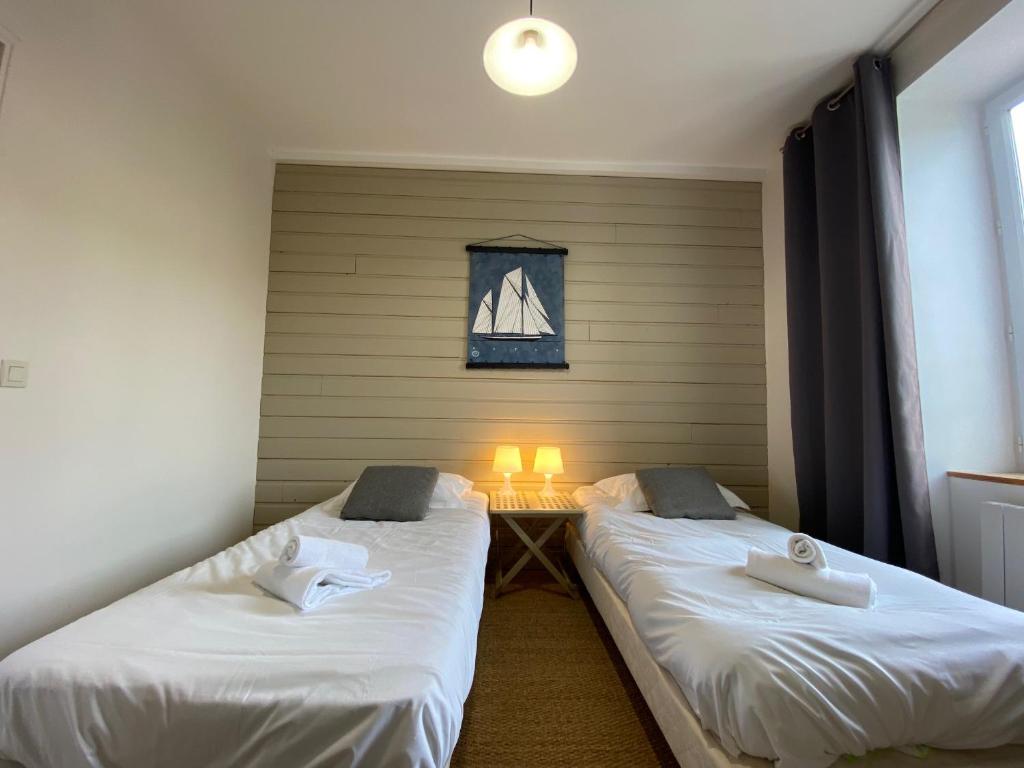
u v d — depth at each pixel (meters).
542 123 2.85
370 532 2.14
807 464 2.73
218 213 2.57
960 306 2.17
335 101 2.65
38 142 1.54
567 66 1.51
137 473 1.98
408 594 1.41
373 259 3.21
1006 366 2.15
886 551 2.07
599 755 1.51
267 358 3.12
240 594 1.40
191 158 2.33
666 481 2.72
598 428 3.21
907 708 1.00
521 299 3.23
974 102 2.25
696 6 1.99
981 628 1.18
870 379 2.13
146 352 2.04
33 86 1.53
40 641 1.08
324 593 1.36
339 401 3.13
